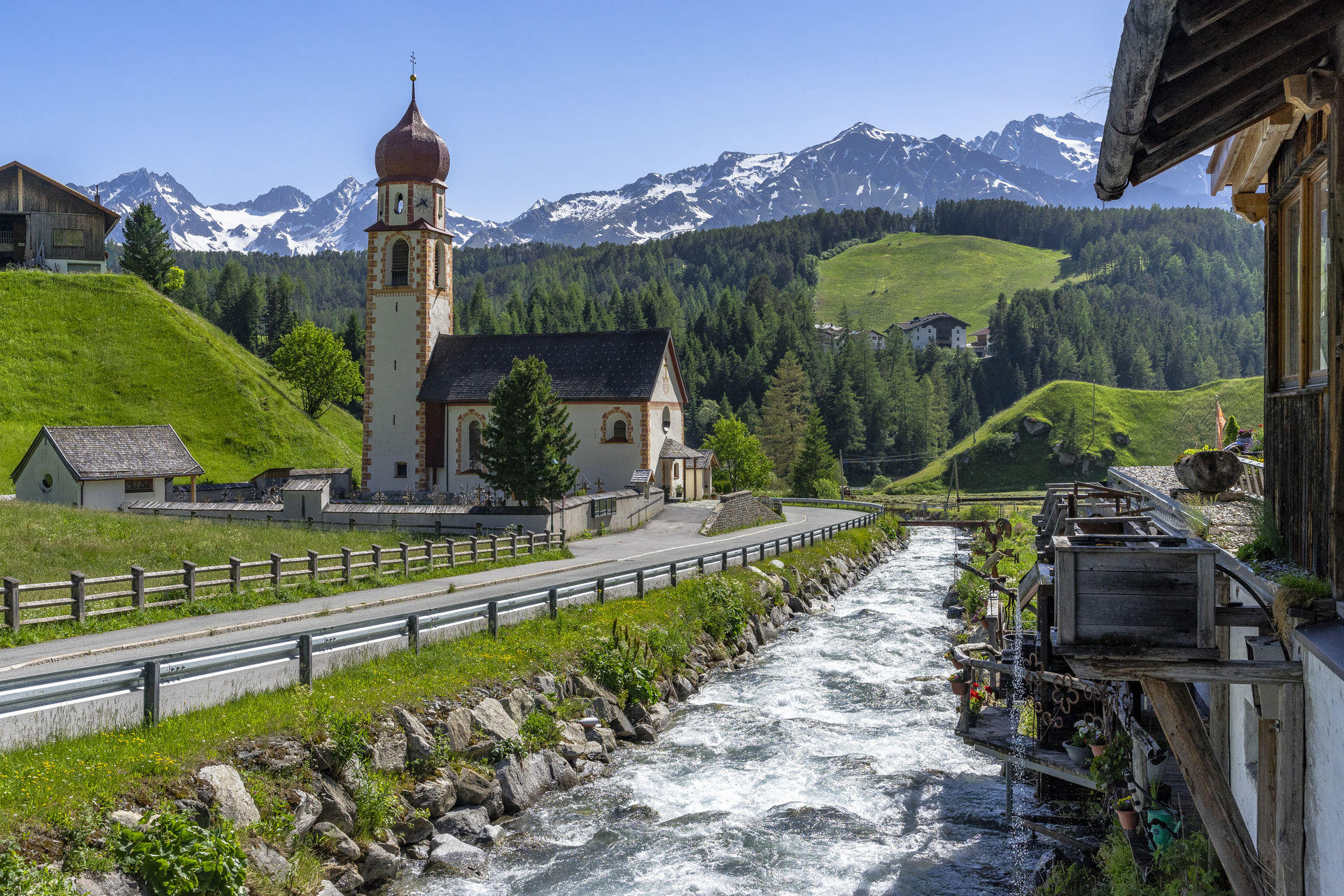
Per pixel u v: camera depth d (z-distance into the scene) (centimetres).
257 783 1438
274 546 3616
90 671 1427
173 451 5556
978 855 1573
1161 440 12525
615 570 3744
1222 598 1138
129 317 8788
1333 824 718
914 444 15825
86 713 1424
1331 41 776
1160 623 816
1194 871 1045
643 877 1533
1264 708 869
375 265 6756
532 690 2119
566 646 2375
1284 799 808
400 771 1689
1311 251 905
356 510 4625
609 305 19750
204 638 2248
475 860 1574
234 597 2688
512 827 1734
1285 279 1029
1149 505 1702
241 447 7988
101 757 1332
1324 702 737
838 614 3872
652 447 6450
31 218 9425
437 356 6894
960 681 1614
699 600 3125
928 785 1903
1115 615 822
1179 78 716
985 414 19600
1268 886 820
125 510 4959
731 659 2994
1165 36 533
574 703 2178
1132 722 1316
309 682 1783
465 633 2283
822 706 2489
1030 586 1227
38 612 2334
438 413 6725
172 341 8725
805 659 3033
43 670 1859
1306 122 919
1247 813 1095
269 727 1545
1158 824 1223
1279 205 1043
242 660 1666
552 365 6700
